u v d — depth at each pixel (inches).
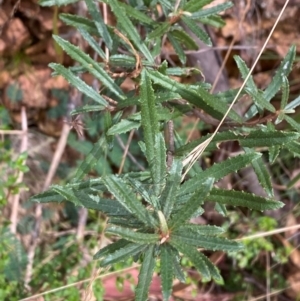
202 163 23.6
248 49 26.1
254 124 12.2
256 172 12.4
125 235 8.7
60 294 19.0
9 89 27.8
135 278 22.3
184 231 9.2
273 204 9.9
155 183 10.0
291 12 25.4
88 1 13.5
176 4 13.0
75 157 28.5
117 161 25.8
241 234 23.6
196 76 22.2
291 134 10.6
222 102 12.0
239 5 24.5
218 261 24.8
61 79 27.5
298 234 25.4
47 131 28.8
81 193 10.5
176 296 23.5
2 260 18.8
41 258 24.5
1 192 19.1
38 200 12.3
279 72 12.6
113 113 16.7
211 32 21.2
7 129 22.9
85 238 25.8
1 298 18.4
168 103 13.4
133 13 13.4
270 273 25.3
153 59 13.1
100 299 18.9
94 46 13.4
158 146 10.0
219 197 10.3
